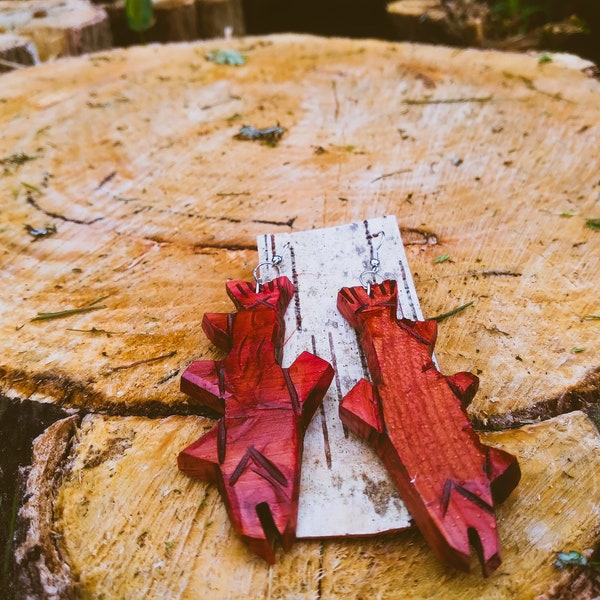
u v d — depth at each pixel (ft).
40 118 0.96
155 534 0.51
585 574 0.47
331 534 0.49
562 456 0.53
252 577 0.48
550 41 1.51
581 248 0.70
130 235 0.76
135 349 0.63
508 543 0.49
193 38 1.55
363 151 0.87
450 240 0.73
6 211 0.80
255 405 0.53
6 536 0.52
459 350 0.61
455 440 0.50
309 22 2.10
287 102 0.97
